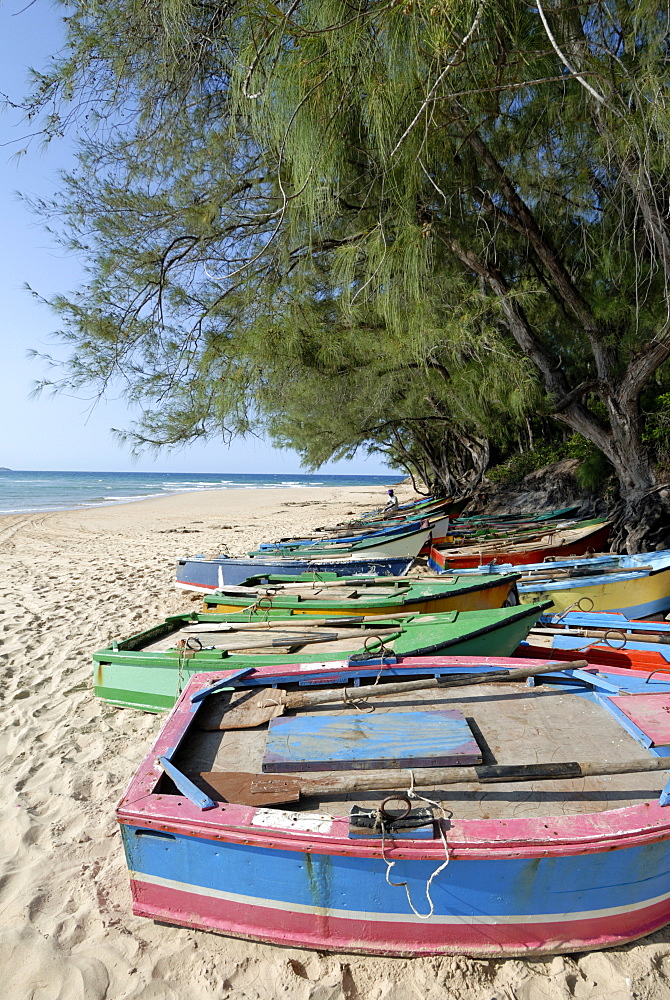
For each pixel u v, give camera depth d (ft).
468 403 30.50
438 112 16.40
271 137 15.98
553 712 11.23
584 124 18.80
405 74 13.08
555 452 51.06
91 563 46.50
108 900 10.28
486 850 7.86
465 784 9.50
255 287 23.22
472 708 11.50
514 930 8.45
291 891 8.55
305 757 9.89
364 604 20.67
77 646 24.25
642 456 28.60
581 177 20.94
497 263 25.39
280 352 24.79
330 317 28.02
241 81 13.88
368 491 197.77
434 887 8.12
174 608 29.71
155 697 16.81
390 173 18.13
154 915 9.39
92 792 13.64
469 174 21.21
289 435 46.80
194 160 20.98
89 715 17.71
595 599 22.82
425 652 13.67
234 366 23.89
